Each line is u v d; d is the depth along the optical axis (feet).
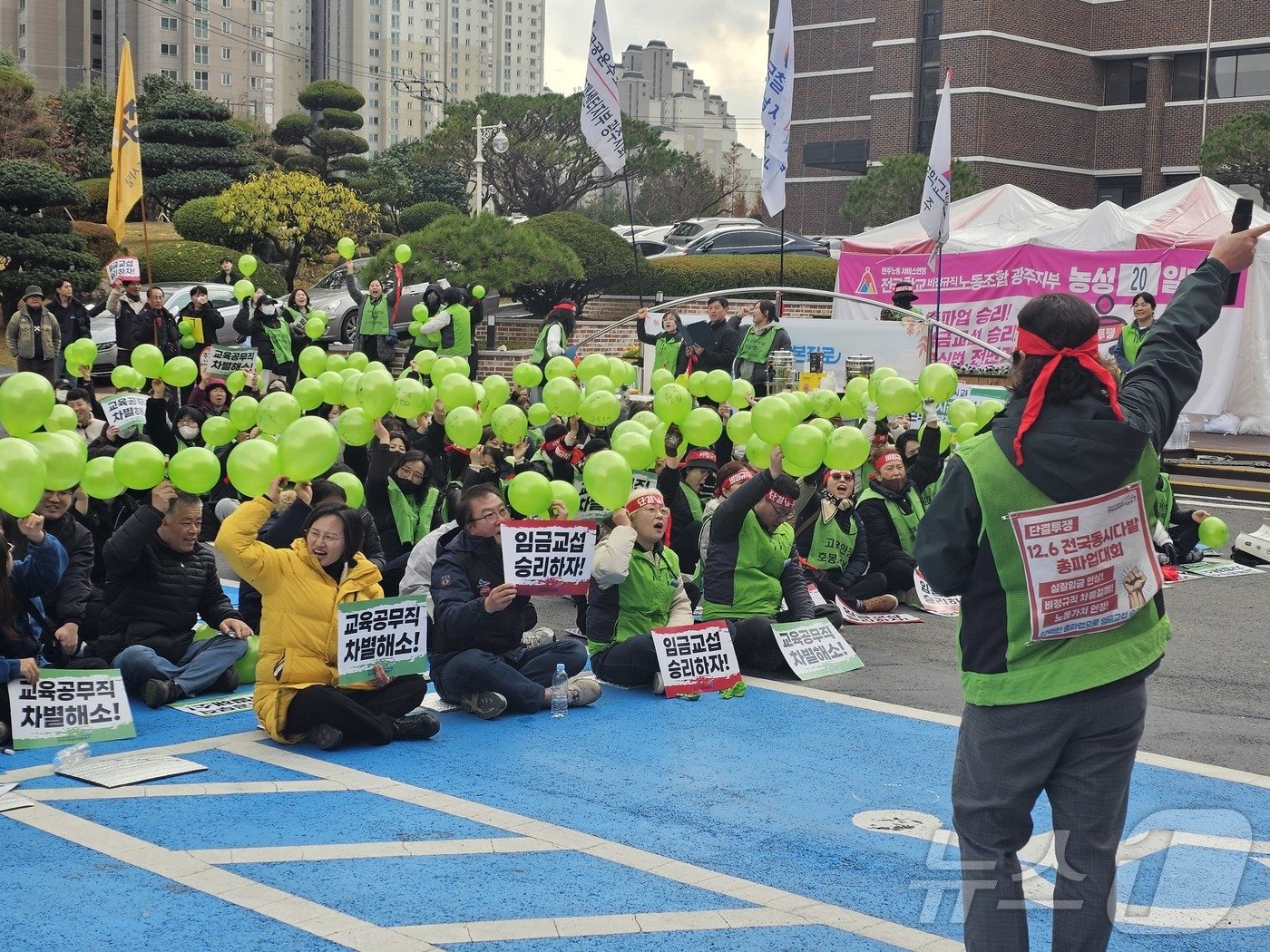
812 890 16.35
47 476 22.08
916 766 21.56
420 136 471.62
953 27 185.98
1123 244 67.87
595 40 54.90
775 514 28.07
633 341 93.86
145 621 25.40
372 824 18.47
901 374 54.39
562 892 16.15
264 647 22.50
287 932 14.89
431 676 24.71
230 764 21.22
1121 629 11.78
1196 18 180.04
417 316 66.44
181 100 134.92
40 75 354.13
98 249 106.32
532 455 35.86
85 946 14.48
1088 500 11.46
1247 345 63.52
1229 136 148.56
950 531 11.80
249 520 21.75
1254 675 28.22
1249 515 49.03
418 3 467.93
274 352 63.82
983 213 78.33
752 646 27.58
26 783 20.11
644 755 21.97
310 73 450.71
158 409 38.91
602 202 228.84
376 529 30.81
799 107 211.41
